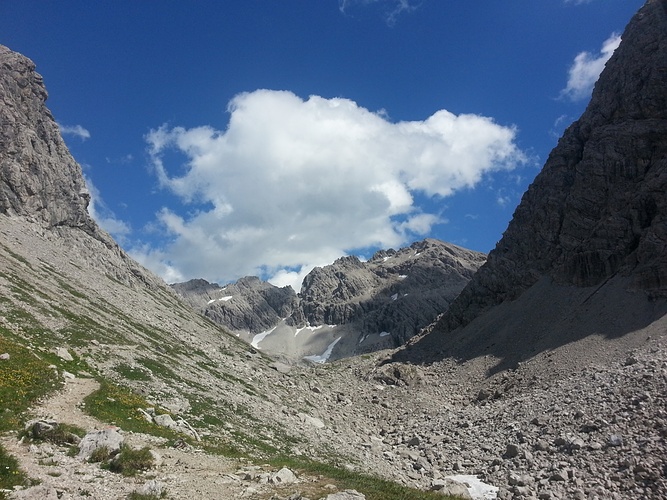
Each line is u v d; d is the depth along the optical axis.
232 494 25.56
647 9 129.00
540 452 51.75
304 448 49.47
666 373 56.62
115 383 48.16
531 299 121.50
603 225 112.12
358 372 130.00
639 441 46.31
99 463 26.86
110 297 99.31
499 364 102.44
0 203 111.94
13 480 22.06
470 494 44.12
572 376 76.94
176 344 85.50
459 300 147.38
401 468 53.00
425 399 95.88
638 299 91.62
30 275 80.31
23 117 130.12
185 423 42.84
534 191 144.38
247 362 102.75
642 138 115.44
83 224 139.25
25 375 37.22
